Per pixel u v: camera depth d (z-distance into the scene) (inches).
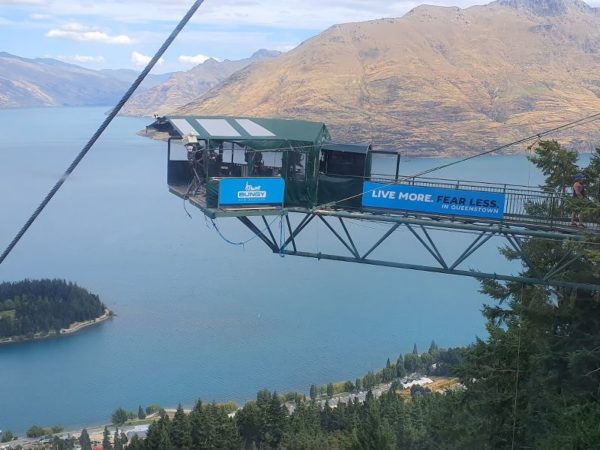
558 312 1230.9
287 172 1086.4
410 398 4603.8
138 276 7785.4
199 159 1098.1
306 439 3221.0
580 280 1180.5
